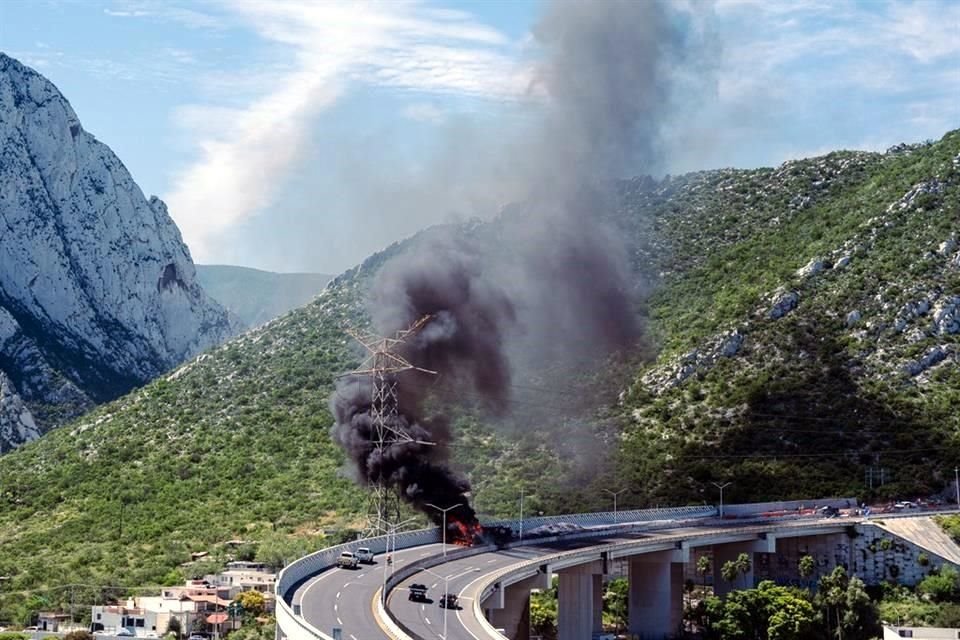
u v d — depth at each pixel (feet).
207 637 549.13
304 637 378.12
